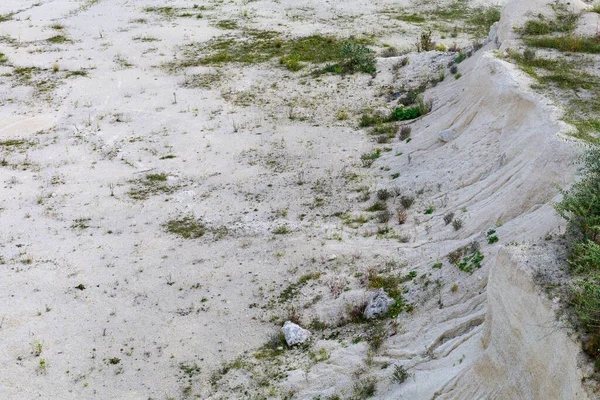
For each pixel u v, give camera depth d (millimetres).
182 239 15391
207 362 11656
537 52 18891
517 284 8406
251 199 16938
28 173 18750
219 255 14648
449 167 15867
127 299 13414
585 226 8992
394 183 16516
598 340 7023
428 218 14406
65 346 12195
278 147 19562
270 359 11539
